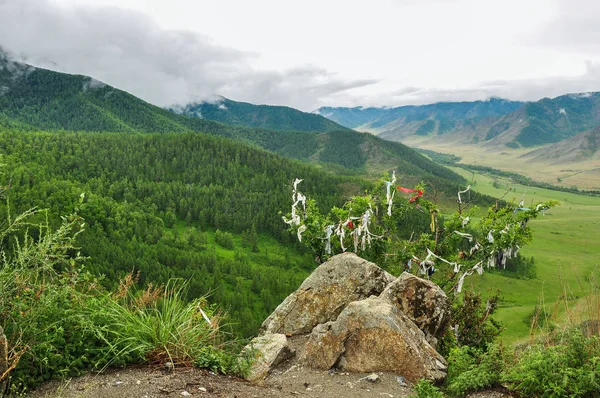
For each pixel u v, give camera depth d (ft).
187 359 16.30
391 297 26.30
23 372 12.50
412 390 18.11
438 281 43.45
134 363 15.31
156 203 465.06
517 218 40.93
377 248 45.19
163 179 543.80
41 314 13.76
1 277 13.05
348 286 30.32
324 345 21.20
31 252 13.46
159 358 15.75
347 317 21.36
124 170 520.42
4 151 475.31
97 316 15.40
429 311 25.99
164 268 283.18
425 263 41.16
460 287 38.78
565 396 14.87
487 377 17.49
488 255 41.70
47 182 384.47
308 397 16.63
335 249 45.50
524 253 395.55
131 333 15.62
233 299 256.11
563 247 434.30
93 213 350.23
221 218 443.32
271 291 284.20
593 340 16.01
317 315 30.35
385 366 19.98
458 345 29.22
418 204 44.57
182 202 464.65
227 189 521.65
